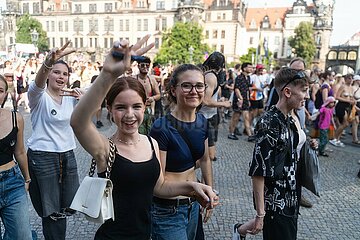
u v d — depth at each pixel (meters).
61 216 3.37
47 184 3.24
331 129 8.48
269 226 2.68
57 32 78.94
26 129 9.45
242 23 81.69
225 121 13.08
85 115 1.68
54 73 3.27
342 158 7.93
